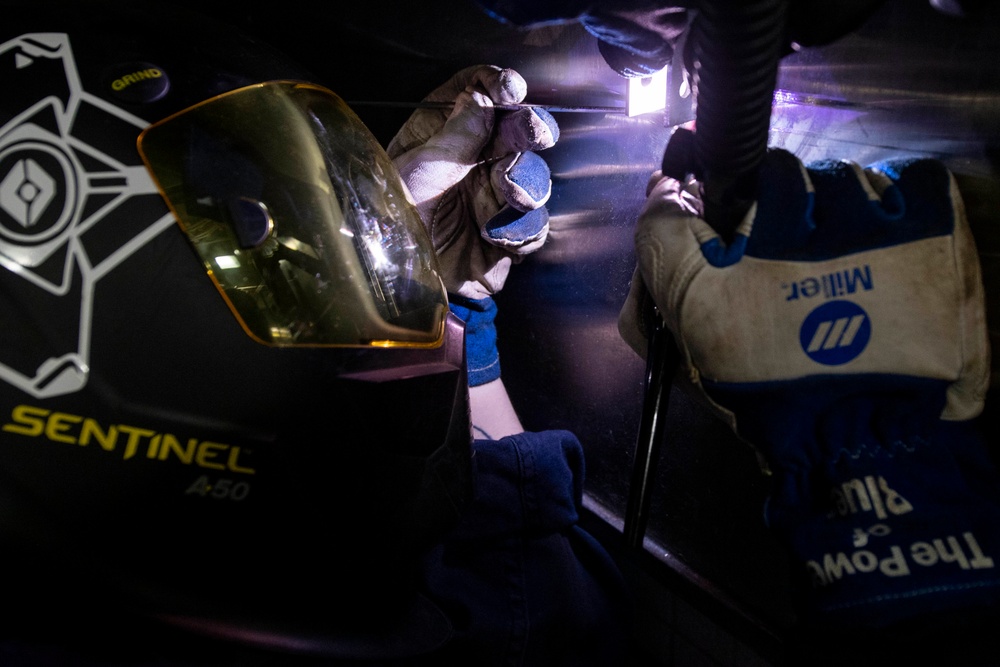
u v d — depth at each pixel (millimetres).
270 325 653
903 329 515
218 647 714
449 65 1106
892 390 534
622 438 1101
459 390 756
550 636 887
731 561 940
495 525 894
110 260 609
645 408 698
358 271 688
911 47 612
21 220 605
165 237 621
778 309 533
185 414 629
